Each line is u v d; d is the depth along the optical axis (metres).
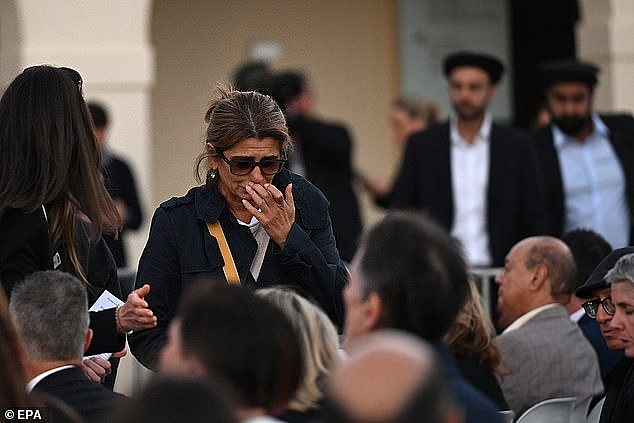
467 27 25.69
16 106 9.34
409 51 25.52
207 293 6.46
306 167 18.36
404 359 4.77
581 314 12.24
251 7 24.72
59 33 19.14
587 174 16.81
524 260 11.37
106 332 9.12
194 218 9.73
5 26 18.95
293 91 18.34
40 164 9.25
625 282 9.78
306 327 7.40
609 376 11.28
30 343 7.98
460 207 16.17
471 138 16.25
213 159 9.62
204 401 4.84
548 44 25.70
